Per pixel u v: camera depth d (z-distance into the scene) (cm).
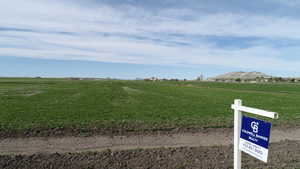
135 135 940
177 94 3472
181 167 536
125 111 1569
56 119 1214
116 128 1038
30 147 759
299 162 572
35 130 970
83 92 3481
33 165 546
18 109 1552
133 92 3734
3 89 3969
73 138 878
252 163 561
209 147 707
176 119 1283
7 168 532
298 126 1166
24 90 3747
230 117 1387
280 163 564
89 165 548
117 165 550
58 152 695
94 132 970
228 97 3075
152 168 534
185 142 842
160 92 3878
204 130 1038
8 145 779
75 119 1227
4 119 1181
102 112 1501
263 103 2361
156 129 1038
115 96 2853
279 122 1249
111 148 751
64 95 2875
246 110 385
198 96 3144
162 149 675
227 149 683
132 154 625
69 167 536
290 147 709
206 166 542
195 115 1447
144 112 1538
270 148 697
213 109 1762
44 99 2330
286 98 3044
